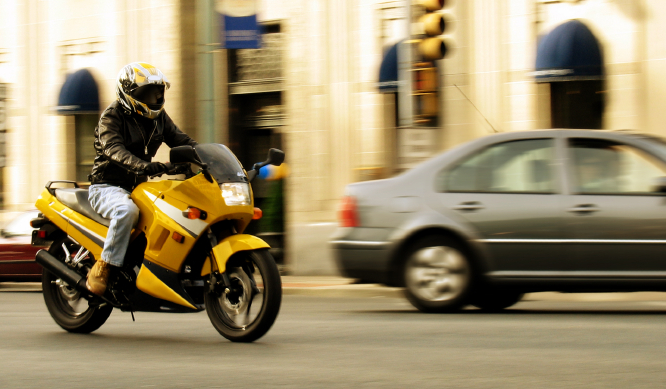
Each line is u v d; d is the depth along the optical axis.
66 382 6.52
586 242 11.01
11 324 10.59
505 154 11.57
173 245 8.34
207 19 18.02
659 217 10.88
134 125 8.85
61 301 9.72
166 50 24.78
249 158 23.73
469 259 11.36
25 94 28.36
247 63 23.44
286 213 22.41
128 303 8.80
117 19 26.03
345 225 12.08
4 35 28.81
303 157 21.84
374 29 20.88
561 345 8.22
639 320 10.24
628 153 11.20
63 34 27.47
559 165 11.33
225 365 7.22
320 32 21.62
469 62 19.86
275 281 8.19
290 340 8.77
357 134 21.16
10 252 18.20
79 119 27.72
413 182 11.80
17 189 28.58
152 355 7.82
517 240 11.20
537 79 18.20
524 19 19.22
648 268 10.89
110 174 8.94
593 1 18.53
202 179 8.28
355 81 21.17
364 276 11.91
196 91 24.58
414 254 11.61
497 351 7.89
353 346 8.31
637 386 6.18
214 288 8.45
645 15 18.00
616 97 18.36
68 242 9.48
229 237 8.29
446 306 11.41
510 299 12.28
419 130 17.50
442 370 6.88
